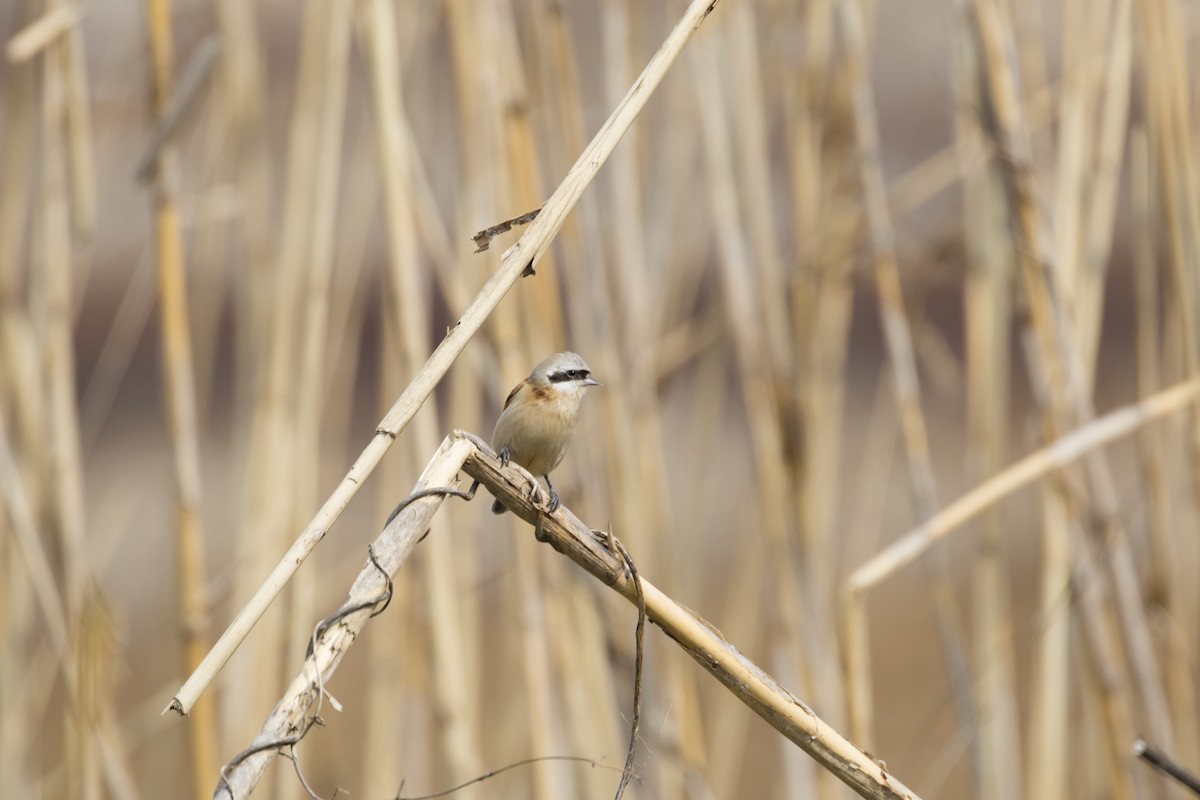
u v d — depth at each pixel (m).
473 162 8.44
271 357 9.25
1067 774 9.62
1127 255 21.72
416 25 9.56
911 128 17.34
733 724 10.52
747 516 10.33
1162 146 8.24
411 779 9.09
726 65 9.55
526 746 9.37
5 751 9.10
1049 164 9.88
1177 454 9.56
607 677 8.56
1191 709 8.77
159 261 7.82
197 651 7.95
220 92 9.86
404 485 9.55
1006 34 8.34
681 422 12.96
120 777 7.83
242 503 9.93
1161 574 8.81
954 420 21.09
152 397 21.53
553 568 8.59
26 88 9.32
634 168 9.10
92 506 18.27
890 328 8.93
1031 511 18.50
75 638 8.00
